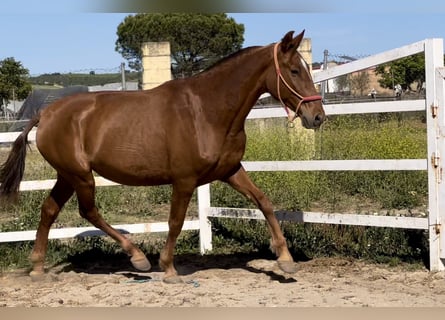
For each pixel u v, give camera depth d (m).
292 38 4.65
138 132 4.96
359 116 10.53
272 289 4.96
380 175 9.22
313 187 8.43
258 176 8.16
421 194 8.74
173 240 5.12
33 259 5.46
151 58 14.33
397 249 5.91
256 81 4.78
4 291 5.11
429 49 5.18
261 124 9.90
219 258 6.21
